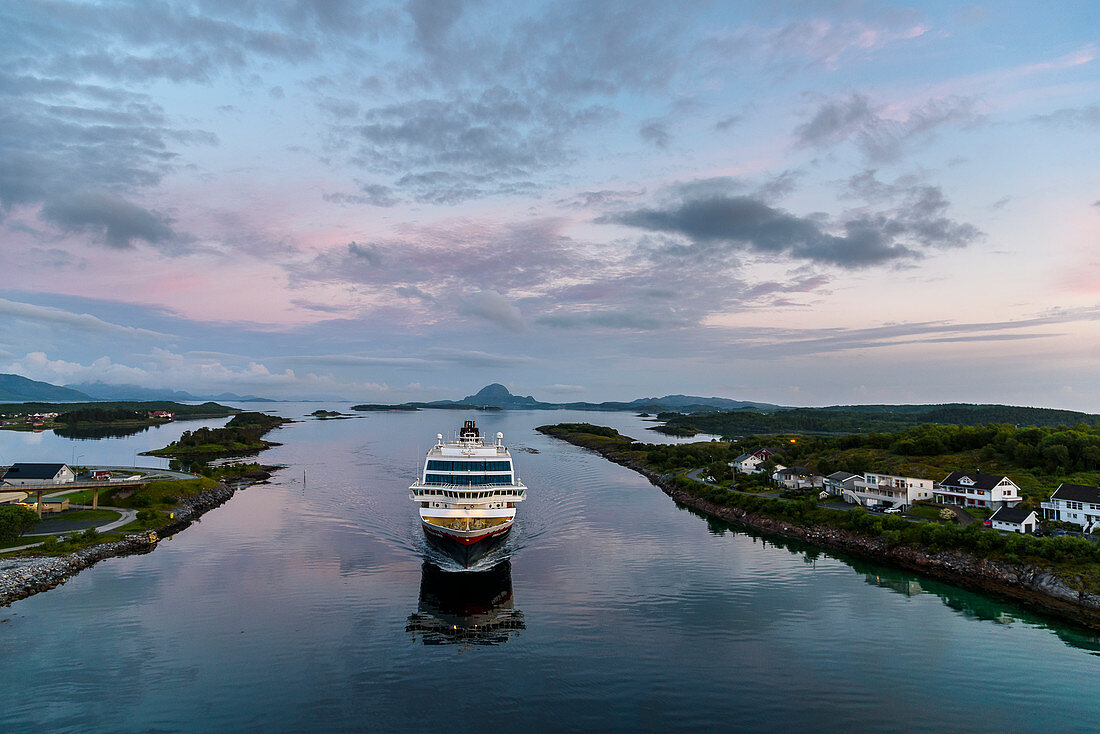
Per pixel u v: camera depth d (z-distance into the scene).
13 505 78.12
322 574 64.44
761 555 78.25
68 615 52.25
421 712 37.34
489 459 78.00
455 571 65.62
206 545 76.81
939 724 36.81
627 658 45.34
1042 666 45.06
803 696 39.91
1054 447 110.44
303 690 39.84
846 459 140.00
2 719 35.81
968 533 74.31
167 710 37.09
